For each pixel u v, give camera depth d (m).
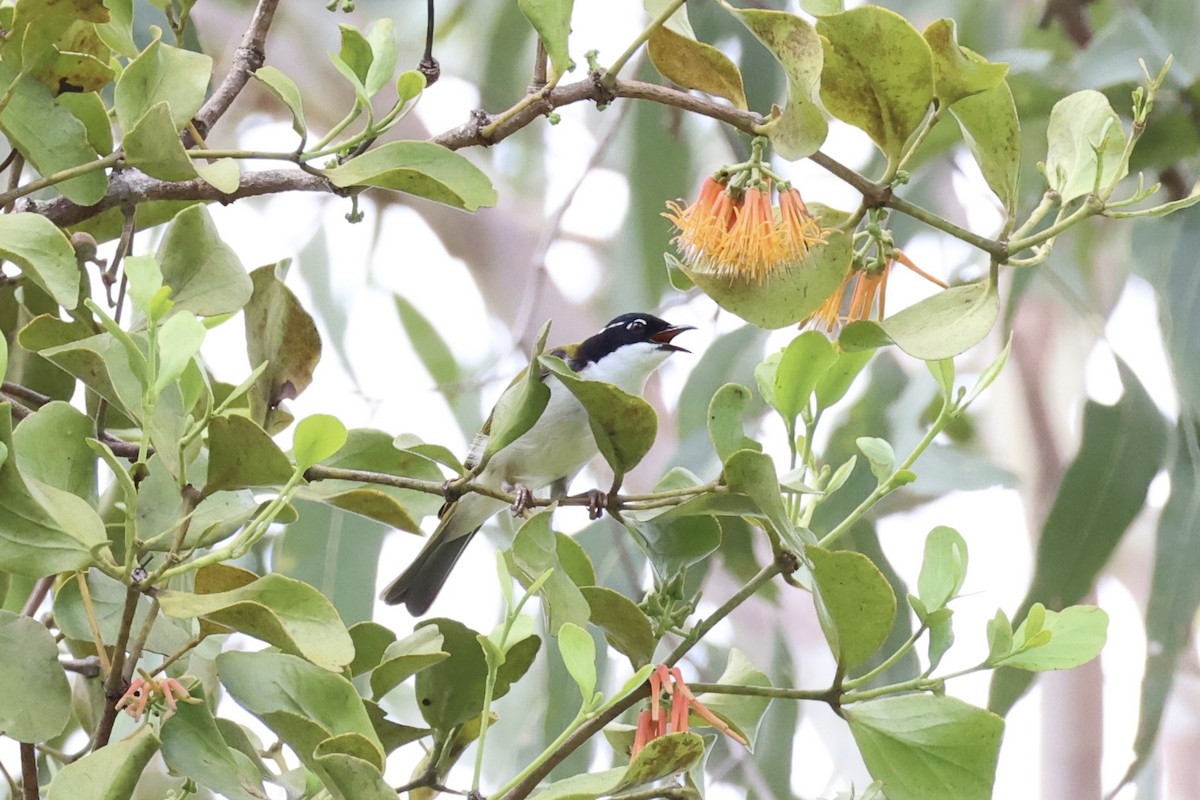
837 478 6.43
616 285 15.45
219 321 6.06
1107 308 15.11
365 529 11.19
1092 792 16.48
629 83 6.36
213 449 5.24
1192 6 13.60
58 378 7.74
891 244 6.20
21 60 6.05
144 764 4.89
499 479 10.52
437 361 15.48
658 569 6.52
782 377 6.17
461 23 16.66
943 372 6.20
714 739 6.62
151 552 5.78
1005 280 15.43
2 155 9.30
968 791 5.68
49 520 5.01
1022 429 17.84
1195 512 11.88
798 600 17.89
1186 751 19.78
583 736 5.55
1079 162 6.36
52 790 4.76
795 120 5.82
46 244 5.48
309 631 5.18
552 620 5.75
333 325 15.28
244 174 6.59
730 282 6.05
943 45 5.91
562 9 6.30
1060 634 5.83
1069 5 15.14
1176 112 12.34
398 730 6.32
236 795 5.21
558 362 5.61
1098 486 12.10
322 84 17.41
